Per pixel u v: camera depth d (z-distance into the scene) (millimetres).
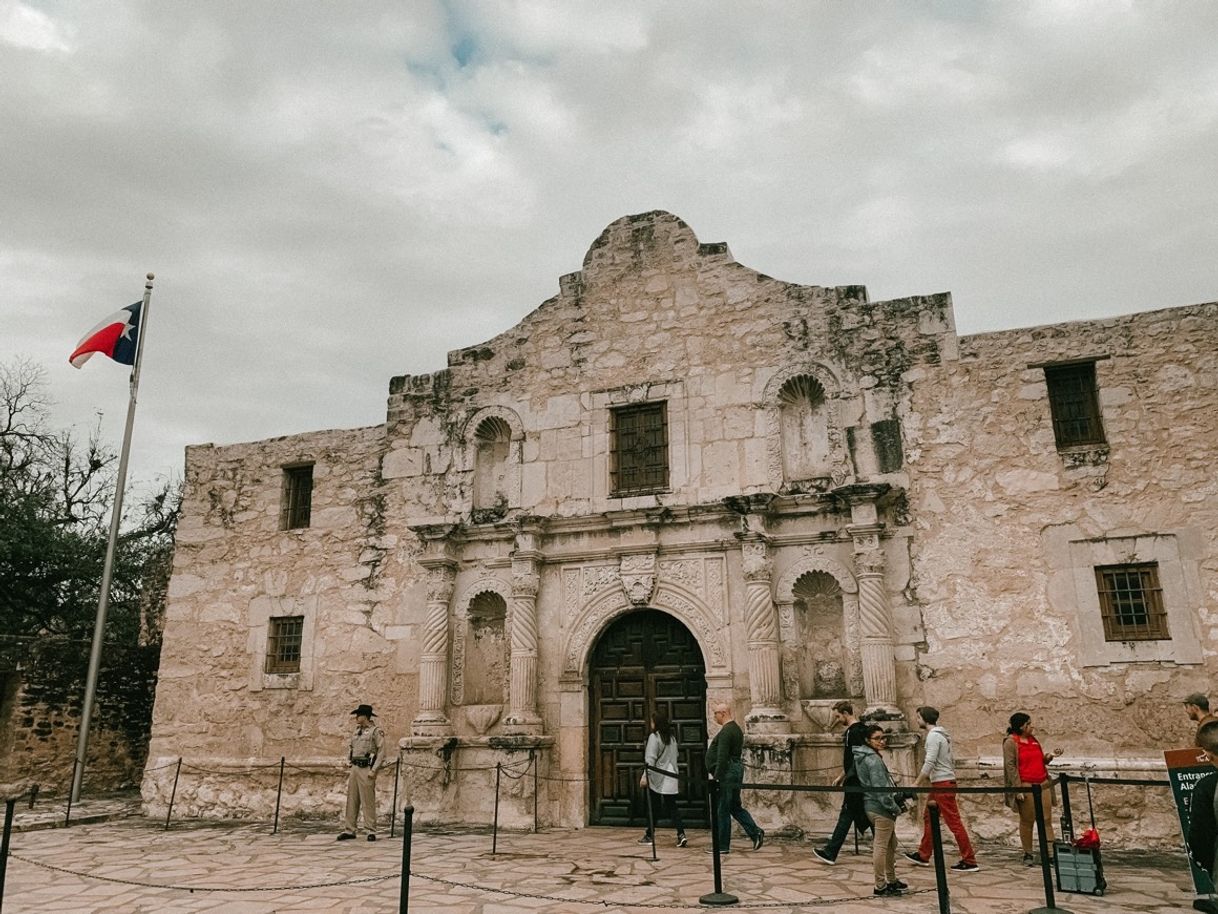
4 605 21969
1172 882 8430
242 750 14867
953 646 11359
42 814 14164
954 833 9062
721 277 13836
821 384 12797
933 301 12539
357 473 15500
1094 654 10797
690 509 12750
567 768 12703
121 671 18172
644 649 13039
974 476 11781
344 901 7980
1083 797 10438
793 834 10914
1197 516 10750
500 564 13945
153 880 9125
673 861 9734
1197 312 11344
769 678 11695
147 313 16969
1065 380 11914
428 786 12883
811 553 12242
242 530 16031
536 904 7742
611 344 14234
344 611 14875
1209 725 4578
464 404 14961
